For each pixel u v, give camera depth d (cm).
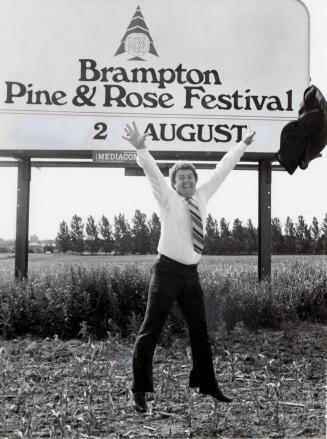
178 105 873
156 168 370
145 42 873
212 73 879
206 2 880
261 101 884
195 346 376
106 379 483
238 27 885
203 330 377
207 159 910
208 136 875
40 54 860
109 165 896
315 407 415
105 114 863
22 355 579
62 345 620
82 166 899
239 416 395
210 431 365
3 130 853
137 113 867
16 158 865
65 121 860
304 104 465
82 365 520
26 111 855
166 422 385
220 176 404
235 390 459
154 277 371
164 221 371
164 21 877
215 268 1004
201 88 877
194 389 456
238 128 880
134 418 392
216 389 376
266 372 454
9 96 855
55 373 472
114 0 870
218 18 882
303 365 526
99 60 865
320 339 655
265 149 880
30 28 859
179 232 368
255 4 887
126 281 736
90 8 868
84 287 729
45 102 859
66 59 862
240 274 906
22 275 843
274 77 887
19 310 692
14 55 859
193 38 878
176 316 661
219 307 702
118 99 866
